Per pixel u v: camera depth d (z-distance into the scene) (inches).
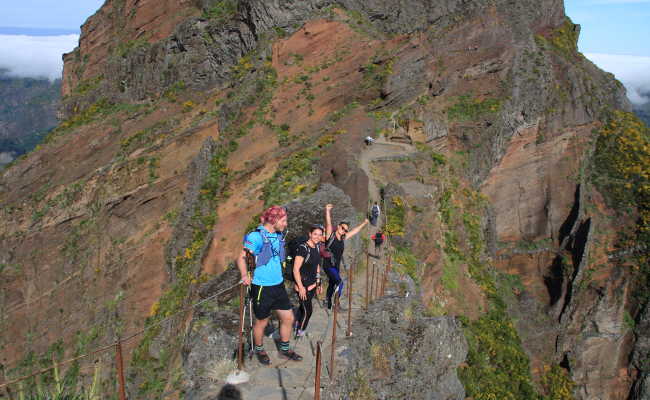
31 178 1850.4
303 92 1588.3
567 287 1940.2
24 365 1578.5
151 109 1935.3
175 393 346.0
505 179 1904.5
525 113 1893.5
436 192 1183.6
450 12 1948.8
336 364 291.3
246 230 1090.7
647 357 1781.5
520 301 1951.3
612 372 1849.2
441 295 1021.8
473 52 1786.4
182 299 1163.3
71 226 1734.7
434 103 1659.7
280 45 1763.0
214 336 313.4
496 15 1877.5
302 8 1815.9
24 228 1777.8
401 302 413.4
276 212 262.4
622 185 1999.3
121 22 2370.8
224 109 1633.9
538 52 1980.8
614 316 1866.4
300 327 314.2
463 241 1298.0
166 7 2210.9
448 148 1628.9
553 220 1995.6
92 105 2164.1
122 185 1694.1
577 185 2027.6
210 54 1915.6
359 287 484.7
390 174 1154.0
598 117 2139.5
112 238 1641.2
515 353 1148.5
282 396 251.1
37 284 1694.1
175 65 1973.4
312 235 305.1
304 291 296.5
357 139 1310.3
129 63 2110.0
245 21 1851.6
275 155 1400.1
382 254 681.0
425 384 362.0
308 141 1403.8
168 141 1722.4
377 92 1518.2
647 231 1897.1
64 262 1696.6
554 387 1844.2
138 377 934.4
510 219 1966.0
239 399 247.8
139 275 1499.8
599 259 1927.9
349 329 331.6
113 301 1504.7
